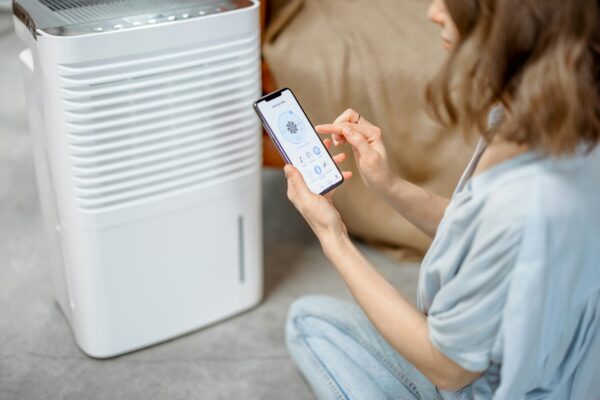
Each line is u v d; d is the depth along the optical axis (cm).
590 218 76
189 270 143
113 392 138
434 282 90
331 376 120
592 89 68
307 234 184
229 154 135
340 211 172
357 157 109
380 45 163
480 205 77
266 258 174
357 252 97
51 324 154
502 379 81
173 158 129
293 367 145
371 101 159
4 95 238
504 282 77
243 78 129
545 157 74
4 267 170
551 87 67
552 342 82
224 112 130
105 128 119
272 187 200
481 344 81
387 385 115
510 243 74
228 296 152
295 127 112
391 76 158
